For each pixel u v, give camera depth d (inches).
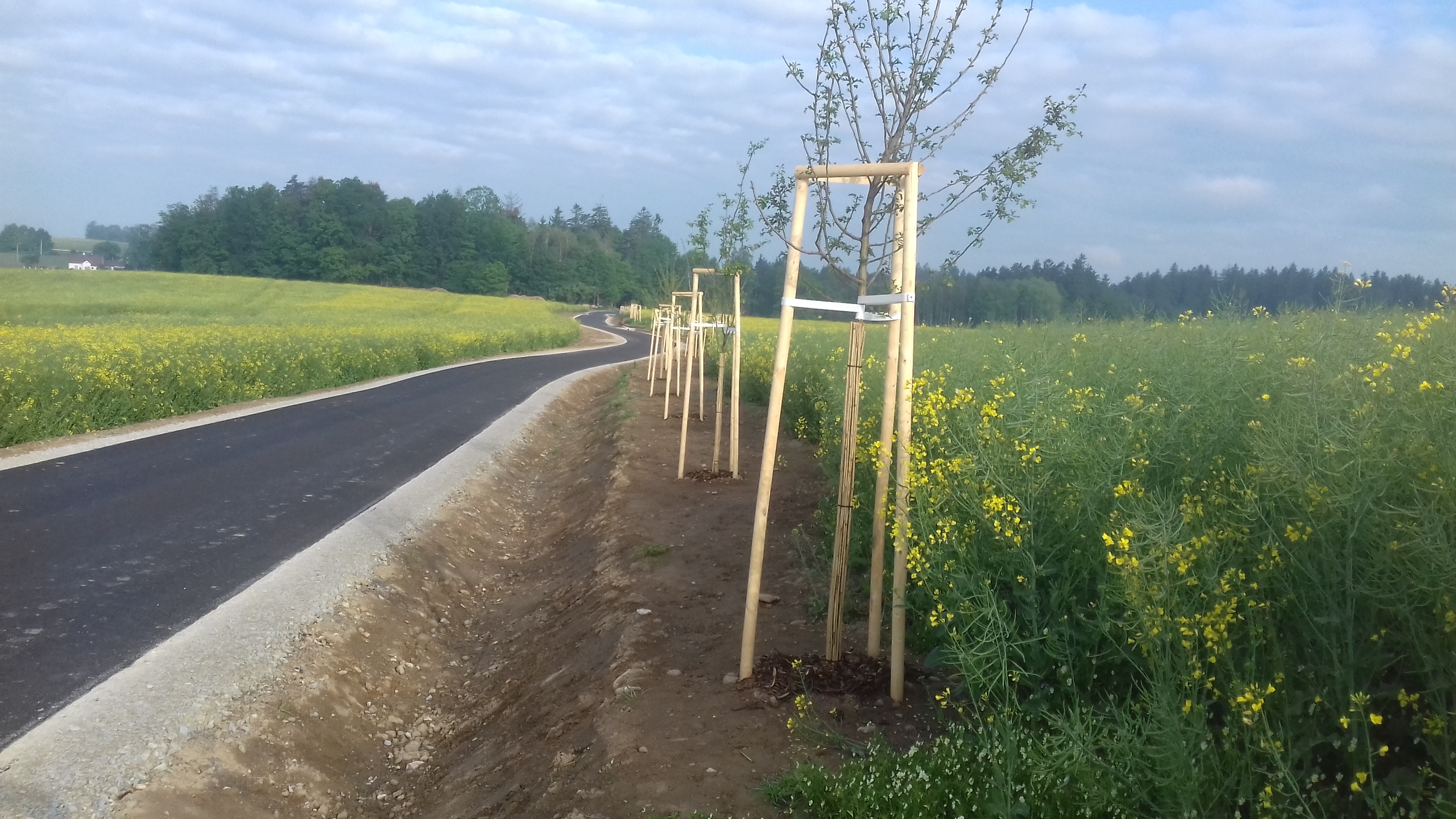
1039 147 208.8
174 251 4318.4
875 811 150.1
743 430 647.1
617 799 168.1
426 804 212.4
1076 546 178.9
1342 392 168.6
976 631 173.3
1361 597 137.6
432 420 718.5
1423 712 129.0
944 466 195.5
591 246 4931.1
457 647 317.4
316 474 482.6
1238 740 133.9
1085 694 166.6
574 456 655.1
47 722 204.2
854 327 216.2
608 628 265.3
